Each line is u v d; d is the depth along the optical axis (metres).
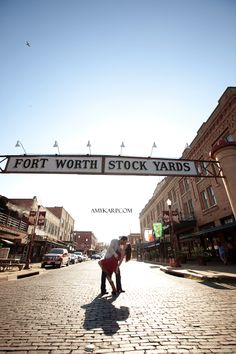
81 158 8.02
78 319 3.94
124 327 3.49
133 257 58.06
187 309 4.48
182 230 23.03
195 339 2.98
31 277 11.73
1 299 5.73
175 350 2.67
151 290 6.90
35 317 4.09
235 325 3.48
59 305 5.03
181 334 3.16
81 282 9.41
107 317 4.04
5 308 4.77
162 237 26.61
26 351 2.69
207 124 18.25
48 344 2.89
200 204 20.45
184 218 23.70
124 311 4.42
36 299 5.73
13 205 22.50
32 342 2.96
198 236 20.30
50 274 13.59
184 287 7.32
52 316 4.14
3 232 19.66
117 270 6.79
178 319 3.84
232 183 7.54
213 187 18.08
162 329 3.38
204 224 19.69
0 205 20.84
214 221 18.02
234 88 15.01
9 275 11.02
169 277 10.64
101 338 3.07
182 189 25.50
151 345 2.82
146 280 9.69
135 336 3.12
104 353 2.62
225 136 16.47
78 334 3.23
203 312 4.23
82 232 82.00
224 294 5.88
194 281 8.62
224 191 16.53
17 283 9.17
